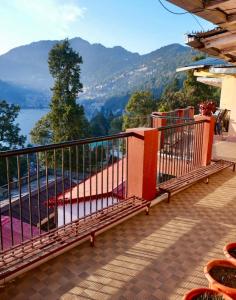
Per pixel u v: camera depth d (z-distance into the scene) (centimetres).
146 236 361
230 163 648
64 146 314
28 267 283
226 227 389
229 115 1199
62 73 3756
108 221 351
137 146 433
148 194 453
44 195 1409
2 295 250
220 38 507
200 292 204
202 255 321
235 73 834
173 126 502
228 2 302
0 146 3888
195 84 3472
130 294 257
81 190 625
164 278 280
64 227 327
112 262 304
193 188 541
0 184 3139
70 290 260
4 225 762
